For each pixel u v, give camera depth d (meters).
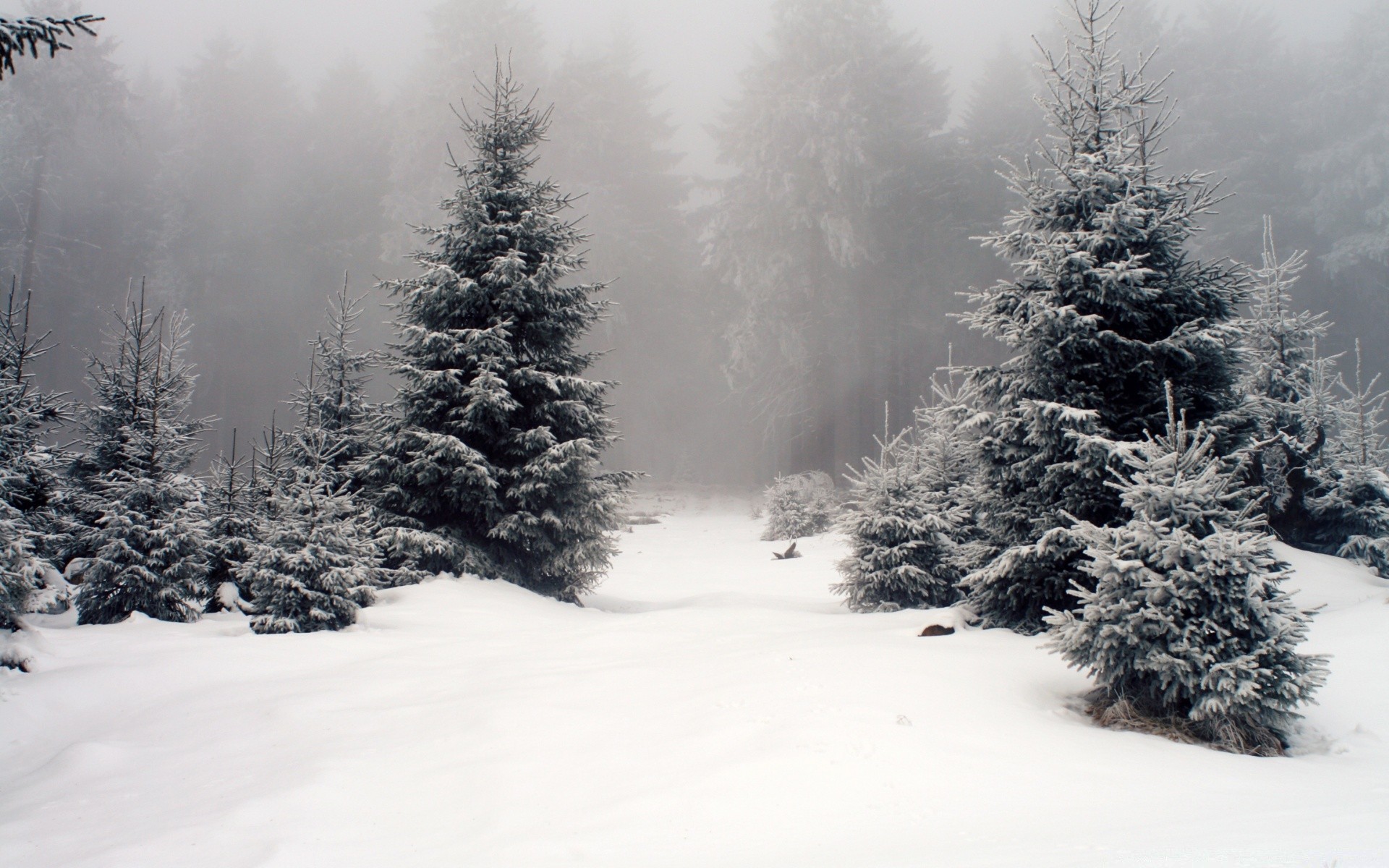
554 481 14.53
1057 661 8.09
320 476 11.36
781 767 4.93
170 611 10.55
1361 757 5.71
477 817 4.43
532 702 6.43
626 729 5.79
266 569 9.92
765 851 3.73
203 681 7.66
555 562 14.62
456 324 15.30
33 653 8.05
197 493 11.30
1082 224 11.05
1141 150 11.45
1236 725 6.14
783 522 28.41
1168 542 6.52
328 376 16.05
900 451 14.57
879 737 5.47
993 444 11.12
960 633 10.00
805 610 13.80
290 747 5.79
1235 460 10.34
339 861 3.92
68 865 4.03
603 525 15.20
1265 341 17.77
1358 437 17.39
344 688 7.20
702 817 4.27
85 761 5.66
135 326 12.71
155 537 10.48
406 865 3.83
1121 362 10.55
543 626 10.92
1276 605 6.24
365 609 11.00
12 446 10.91
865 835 3.93
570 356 16.27
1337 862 2.75
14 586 8.70
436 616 11.05
